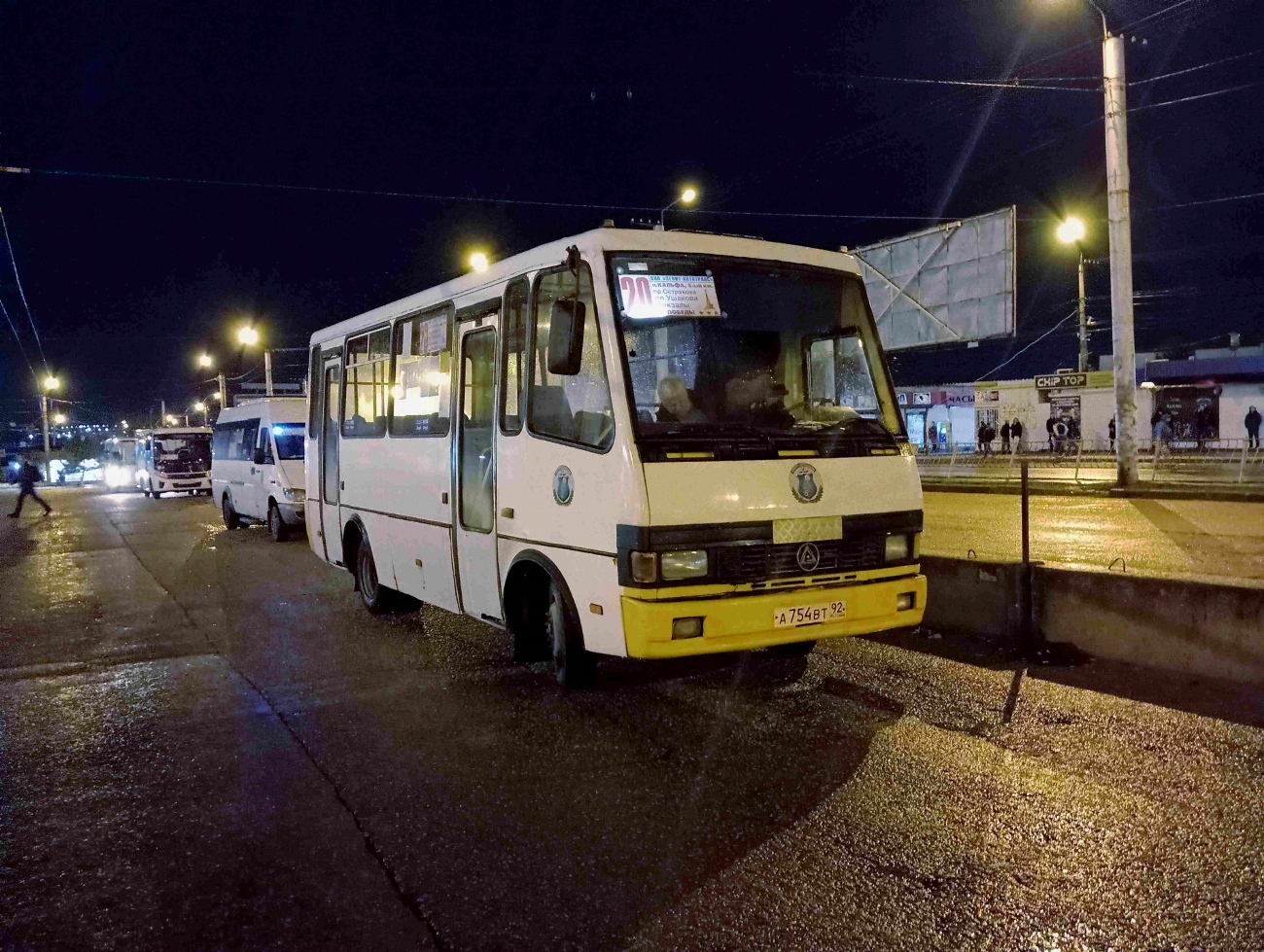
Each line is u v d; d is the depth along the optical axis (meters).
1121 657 6.44
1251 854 3.77
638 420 5.41
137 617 9.80
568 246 6.00
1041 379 35.62
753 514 5.41
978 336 19.69
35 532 20.92
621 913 3.48
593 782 4.78
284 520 16.77
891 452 6.06
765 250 6.29
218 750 5.48
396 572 8.75
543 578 6.61
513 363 6.57
